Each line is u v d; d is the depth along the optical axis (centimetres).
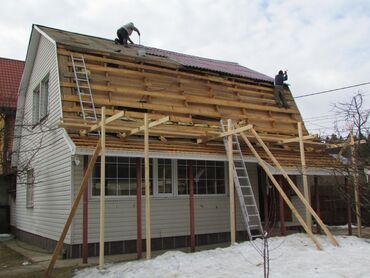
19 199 1614
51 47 1294
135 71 1259
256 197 1359
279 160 1261
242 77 1505
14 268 966
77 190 1065
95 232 1059
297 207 1475
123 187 1130
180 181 1230
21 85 1602
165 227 1176
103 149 870
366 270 756
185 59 1588
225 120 1323
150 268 803
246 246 957
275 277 720
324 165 1324
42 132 1287
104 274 798
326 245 994
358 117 1644
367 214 1441
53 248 1177
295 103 1596
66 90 1109
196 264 820
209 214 1263
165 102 1247
